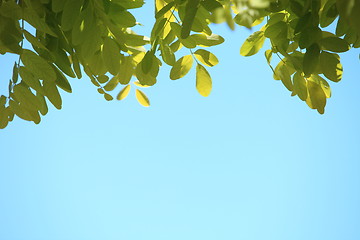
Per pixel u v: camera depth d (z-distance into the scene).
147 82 1.98
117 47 1.67
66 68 1.80
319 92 1.93
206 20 1.73
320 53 1.67
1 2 1.56
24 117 1.83
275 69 2.05
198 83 1.99
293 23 1.86
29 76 1.66
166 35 1.95
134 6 1.77
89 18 1.58
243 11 0.92
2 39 1.53
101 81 1.96
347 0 0.81
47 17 1.75
